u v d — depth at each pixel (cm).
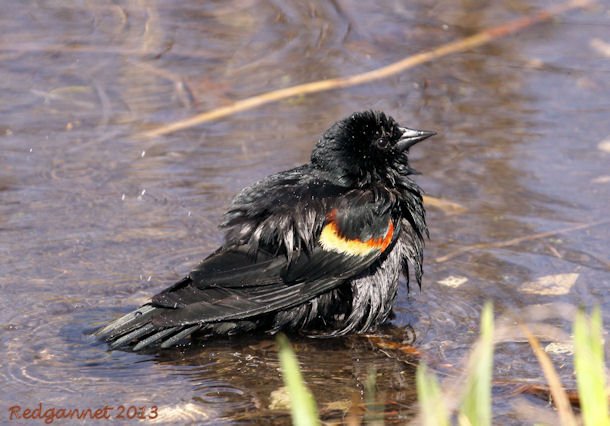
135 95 1623
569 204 1295
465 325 1031
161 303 955
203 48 1784
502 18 1888
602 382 682
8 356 943
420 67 1720
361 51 1777
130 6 1934
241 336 1016
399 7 1936
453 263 1158
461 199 1316
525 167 1402
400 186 1087
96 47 1775
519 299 1073
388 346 1000
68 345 969
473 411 691
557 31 1839
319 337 1024
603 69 1703
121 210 1273
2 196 1298
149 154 1436
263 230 997
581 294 1078
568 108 1583
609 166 1399
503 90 1647
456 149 1458
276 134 1496
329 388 916
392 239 1035
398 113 1564
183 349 983
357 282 1023
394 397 897
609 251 1173
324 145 1070
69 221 1237
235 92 1639
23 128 1507
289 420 849
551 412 855
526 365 944
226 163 1407
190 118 1550
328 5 1936
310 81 1670
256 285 983
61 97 1609
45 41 1786
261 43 1803
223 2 1953
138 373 930
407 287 1080
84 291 1072
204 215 1262
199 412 862
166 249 1177
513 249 1185
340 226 1011
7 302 1041
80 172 1379
